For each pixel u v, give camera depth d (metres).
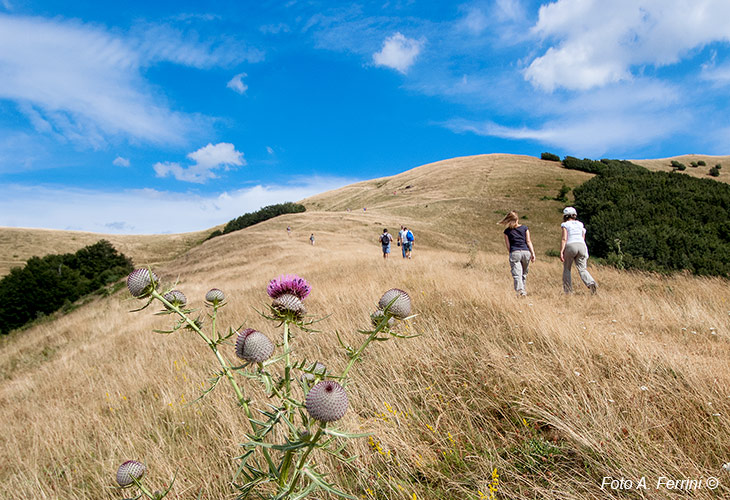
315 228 51.41
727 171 92.56
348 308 6.29
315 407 1.24
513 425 2.61
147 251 96.81
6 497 3.36
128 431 3.89
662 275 9.27
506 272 11.41
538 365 3.30
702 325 4.77
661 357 3.29
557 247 42.62
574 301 6.62
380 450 2.44
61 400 6.48
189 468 2.89
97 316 20.23
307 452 1.32
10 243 93.56
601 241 29.16
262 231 52.41
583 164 80.81
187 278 32.50
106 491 3.03
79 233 106.00
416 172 107.00
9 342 24.52
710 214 27.64
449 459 2.42
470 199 66.38
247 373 1.49
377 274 10.88
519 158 100.56
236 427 3.05
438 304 5.81
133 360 7.14
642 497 1.88
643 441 2.23
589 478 2.06
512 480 2.18
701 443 2.27
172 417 3.83
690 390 2.72
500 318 4.92
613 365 3.23
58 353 14.24
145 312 17.03
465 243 45.97
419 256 20.12
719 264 17.62
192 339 7.03
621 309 5.84
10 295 43.03
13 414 6.83
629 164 85.38
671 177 41.53
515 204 60.75
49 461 3.98
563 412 2.59
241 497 1.44
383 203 78.75
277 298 1.62
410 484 2.24
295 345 4.81
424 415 2.93
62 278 47.06
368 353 4.16
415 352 3.90
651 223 27.31
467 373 3.40
